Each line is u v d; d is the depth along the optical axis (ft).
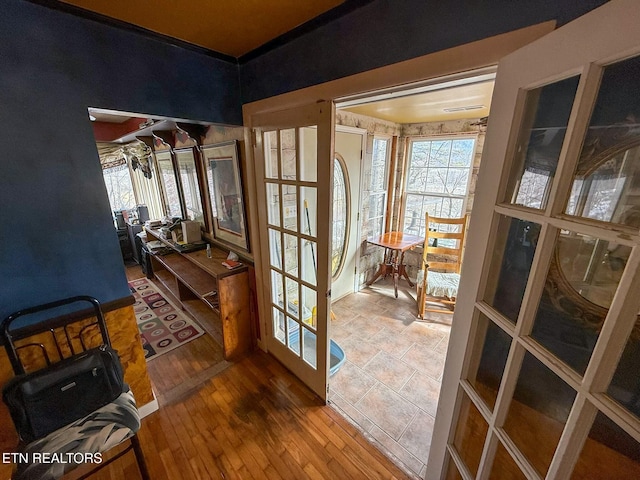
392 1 3.48
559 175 2.16
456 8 2.99
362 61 3.96
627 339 1.85
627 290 1.77
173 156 10.15
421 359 7.68
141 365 5.60
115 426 3.99
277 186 6.06
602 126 2.01
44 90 3.89
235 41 5.07
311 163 5.56
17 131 3.79
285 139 5.78
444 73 3.21
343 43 4.11
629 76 1.88
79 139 4.27
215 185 8.21
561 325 2.36
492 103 2.81
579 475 2.22
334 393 6.50
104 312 4.94
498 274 3.06
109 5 3.82
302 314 6.32
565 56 2.07
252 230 6.86
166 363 7.45
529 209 2.54
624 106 1.92
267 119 5.62
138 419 4.25
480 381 3.48
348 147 9.52
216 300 8.11
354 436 5.47
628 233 1.75
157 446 5.24
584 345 2.20
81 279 4.64
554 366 2.27
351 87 4.09
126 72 4.55
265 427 5.62
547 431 2.53
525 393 2.73
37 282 4.26
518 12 2.62
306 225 5.90
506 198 2.81
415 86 3.67
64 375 3.97
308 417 5.86
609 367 1.91
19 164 3.87
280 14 4.12
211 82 5.66
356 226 10.83
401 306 10.53
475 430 3.54
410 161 11.78
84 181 4.41
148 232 11.91
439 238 10.36
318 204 5.03
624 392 1.94
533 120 2.56
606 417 2.02
